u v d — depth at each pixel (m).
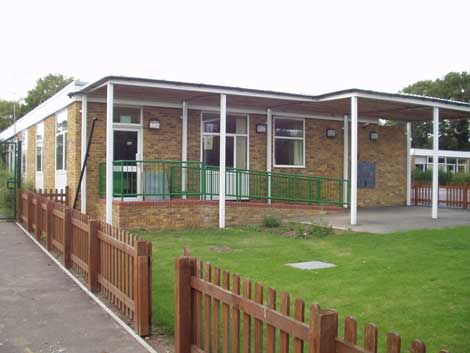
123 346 5.24
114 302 6.62
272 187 18.42
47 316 6.25
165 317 6.07
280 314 3.33
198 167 15.91
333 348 2.87
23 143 25.47
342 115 19.88
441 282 7.53
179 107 16.73
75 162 15.44
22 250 11.00
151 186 15.67
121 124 15.86
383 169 21.22
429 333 5.42
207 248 10.71
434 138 16.45
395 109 18.14
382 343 5.13
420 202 22.16
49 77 51.16
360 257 9.55
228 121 17.78
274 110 18.34
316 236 12.37
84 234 8.00
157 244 11.29
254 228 14.10
